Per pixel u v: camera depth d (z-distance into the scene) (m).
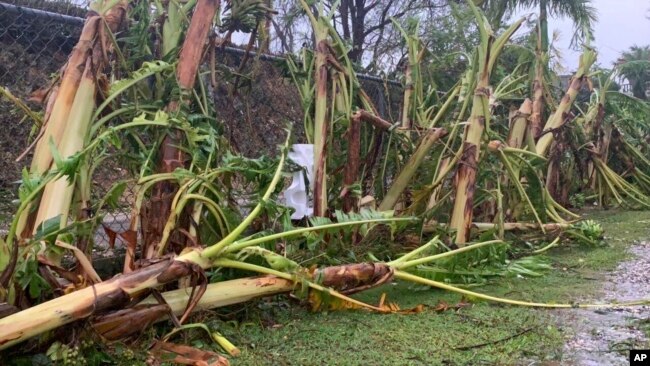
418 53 4.46
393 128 3.60
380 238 3.33
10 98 2.20
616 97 7.39
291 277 2.14
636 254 3.96
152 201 2.25
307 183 3.25
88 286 1.74
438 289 2.83
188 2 2.70
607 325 2.31
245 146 3.67
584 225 4.30
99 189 2.70
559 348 2.03
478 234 3.95
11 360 1.55
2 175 2.84
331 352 1.93
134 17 2.84
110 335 1.73
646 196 7.18
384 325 2.23
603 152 7.08
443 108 4.34
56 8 3.21
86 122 2.06
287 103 4.12
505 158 4.00
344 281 2.28
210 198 2.39
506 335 2.14
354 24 9.35
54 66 2.93
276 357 1.87
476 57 3.99
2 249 1.61
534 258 3.42
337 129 3.50
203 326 1.90
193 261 1.87
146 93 2.61
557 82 7.35
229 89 3.25
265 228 2.74
